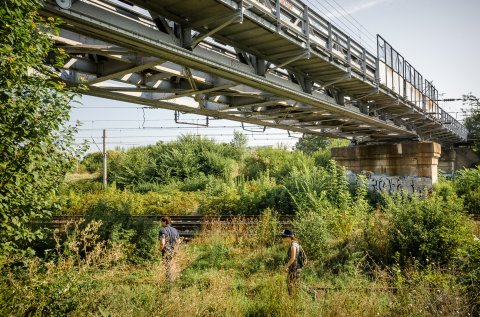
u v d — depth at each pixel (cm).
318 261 945
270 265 942
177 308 554
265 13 784
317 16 1023
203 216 1582
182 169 3200
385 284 718
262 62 996
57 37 726
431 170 2209
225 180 2989
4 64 402
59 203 507
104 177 2856
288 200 1677
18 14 404
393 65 1605
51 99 457
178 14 733
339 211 1275
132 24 654
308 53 953
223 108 1296
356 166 2470
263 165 3522
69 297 467
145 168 3253
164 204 1933
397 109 1891
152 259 960
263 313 623
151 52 706
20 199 437
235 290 731
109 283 575
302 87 1176
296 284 671
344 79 1180
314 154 3653
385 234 983
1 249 443
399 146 2325
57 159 484
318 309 585
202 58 768
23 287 439
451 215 923
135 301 578
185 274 841
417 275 712
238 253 1041
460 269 694
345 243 1033
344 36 1178
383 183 2284
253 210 1666
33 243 911
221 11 720
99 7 601
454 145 4647
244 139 4034
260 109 1493
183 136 3700
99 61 923
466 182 2116
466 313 537
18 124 420
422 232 902
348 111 1427
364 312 562
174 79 1140
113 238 984
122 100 1096
